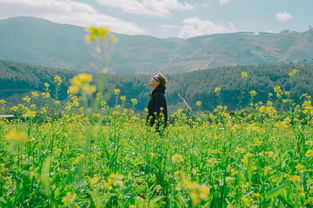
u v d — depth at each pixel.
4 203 2.98
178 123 9.81
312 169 4.09
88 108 1.85
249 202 3.17
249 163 4.41
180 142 6.89
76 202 3.14
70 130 6.89
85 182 3.80
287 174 3.91
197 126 9.54
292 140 6.64
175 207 3.19
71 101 7.42
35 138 5.04
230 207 3.28
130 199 3.37
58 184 3.33
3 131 5.48
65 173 3.94
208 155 5.42
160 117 8.18
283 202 3.41
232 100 158.00
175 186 3.13
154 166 4.91
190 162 4.74
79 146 6.02
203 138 7.41
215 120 8.54
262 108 6.53
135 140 7.12
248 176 4.14
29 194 3.04
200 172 4.39
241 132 6.91
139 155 5.59
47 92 6.41
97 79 1.83
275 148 5.68
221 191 3.45
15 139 1.96
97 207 3.05
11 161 4.33
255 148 5.24
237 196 3.55
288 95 6.54
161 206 3.53
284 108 6.24
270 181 3.80
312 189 3.47
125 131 8.01
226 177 3.74
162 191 4.16
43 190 3.04
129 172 4.12
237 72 192.00
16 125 5.91
